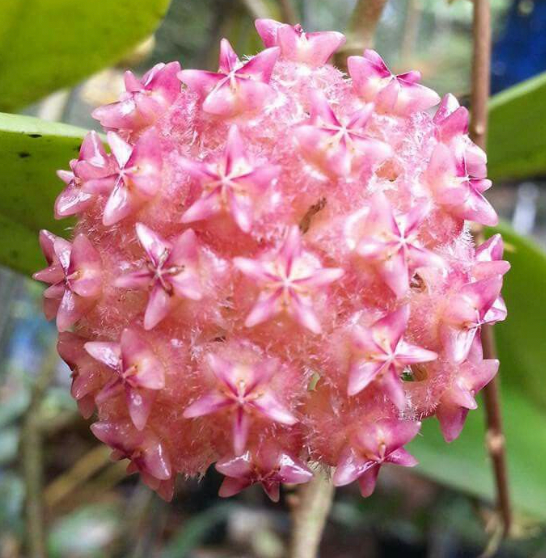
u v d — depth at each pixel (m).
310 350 0.09
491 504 0.23
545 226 0.36
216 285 0.09
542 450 0.19
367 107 0.10
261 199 0.09
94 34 0.14
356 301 0.09
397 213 0.10
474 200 0.10
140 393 0.09
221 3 0.20
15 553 0.25
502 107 0.15
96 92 0.22
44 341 0.29
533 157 0.17
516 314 0.18
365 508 0.28
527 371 0.19
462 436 0.18
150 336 0.09
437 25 0.31
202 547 0.33
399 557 0.32
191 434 0.10
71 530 0.29
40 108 0.20
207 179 0.09
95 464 0.31
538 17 0.25
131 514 0.29
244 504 0.35
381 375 0.09
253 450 0.09
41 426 0.24
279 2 0.17
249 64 0.10
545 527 0.22
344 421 0.10
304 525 0.14
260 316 0.09
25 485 0.20
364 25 0.14
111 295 0.10
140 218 0.10
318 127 0.09
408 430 0.10
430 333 0.10
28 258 0.15
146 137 0.09
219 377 0.09
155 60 0.25
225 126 0.09
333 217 0.09
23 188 0.13
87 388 0.10
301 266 0.09
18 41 0.14
